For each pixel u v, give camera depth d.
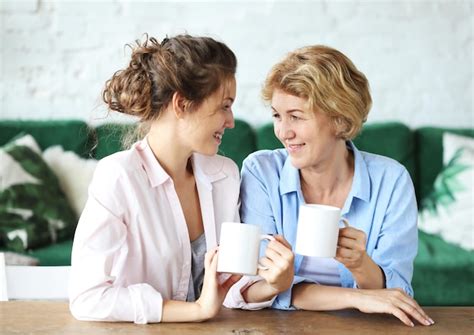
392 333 1.46
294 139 1.70
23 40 3.69
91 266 1.53
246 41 3.79
